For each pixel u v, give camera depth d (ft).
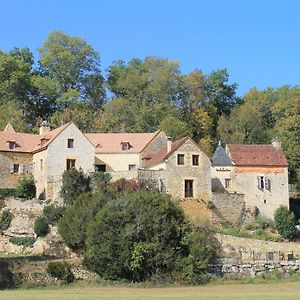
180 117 278.46
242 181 201.46
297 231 186.29
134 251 135.54
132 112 274.98
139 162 213.66
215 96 302.86
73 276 134.51
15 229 172.14
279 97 310.04
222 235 158.51
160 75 286.05
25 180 197.36
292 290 123.95
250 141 274.36
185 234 146.20
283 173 203.00
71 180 183.62
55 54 291.38
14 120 260.21
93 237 137.90
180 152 188.14
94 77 298.35
